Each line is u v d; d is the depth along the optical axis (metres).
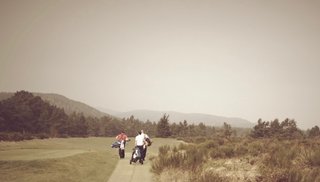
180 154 18.56
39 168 15.48
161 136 83.56
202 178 13.70
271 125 75.88
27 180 13.30
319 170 13.83
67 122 97.44
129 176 16.19
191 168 16.09
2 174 14.19
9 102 81.88
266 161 16.34
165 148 25.22
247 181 13.66
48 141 44.44
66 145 37.78
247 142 30.52
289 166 15.01
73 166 16.72
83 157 19.70
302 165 15.61
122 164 20.36
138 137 20.75
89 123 123.06
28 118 82.81
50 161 16.70
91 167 17.41
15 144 33.78
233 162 17.50
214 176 13.85
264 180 13.41
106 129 129.00
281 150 19.88
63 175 14.70
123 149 23.31
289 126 75.12
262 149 21.84
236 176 14.45
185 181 14.47
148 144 20.94
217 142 29.09
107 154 24.11
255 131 76.25
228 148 20.91
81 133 100.69
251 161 17.05
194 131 103.75
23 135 61.66
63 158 17.89
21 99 86.25
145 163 21.33
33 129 82.50
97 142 46.12
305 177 12.74
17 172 14.61
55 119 93.62
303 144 25.83
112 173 16.84
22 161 16.19
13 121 78.31
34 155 20.00
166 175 15.33
